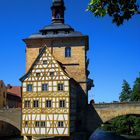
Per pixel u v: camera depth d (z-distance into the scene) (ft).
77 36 207.21
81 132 193.26
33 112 181.37
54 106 178.19
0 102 282.56
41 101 180.75
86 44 218.18
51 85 180.45
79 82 204.33
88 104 197.47
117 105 192.65
